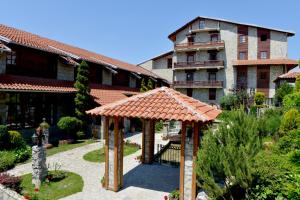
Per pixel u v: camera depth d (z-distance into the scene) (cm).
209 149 729
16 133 1488
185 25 4162
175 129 2380
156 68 4578
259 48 3766
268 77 3653
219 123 830
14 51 1756
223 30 3944
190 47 4038
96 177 1161
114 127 1015
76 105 2014
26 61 1861
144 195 977
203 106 1081
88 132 2102
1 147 1419
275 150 1205
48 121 1983
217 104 3959
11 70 1748
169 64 4488
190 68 4044
